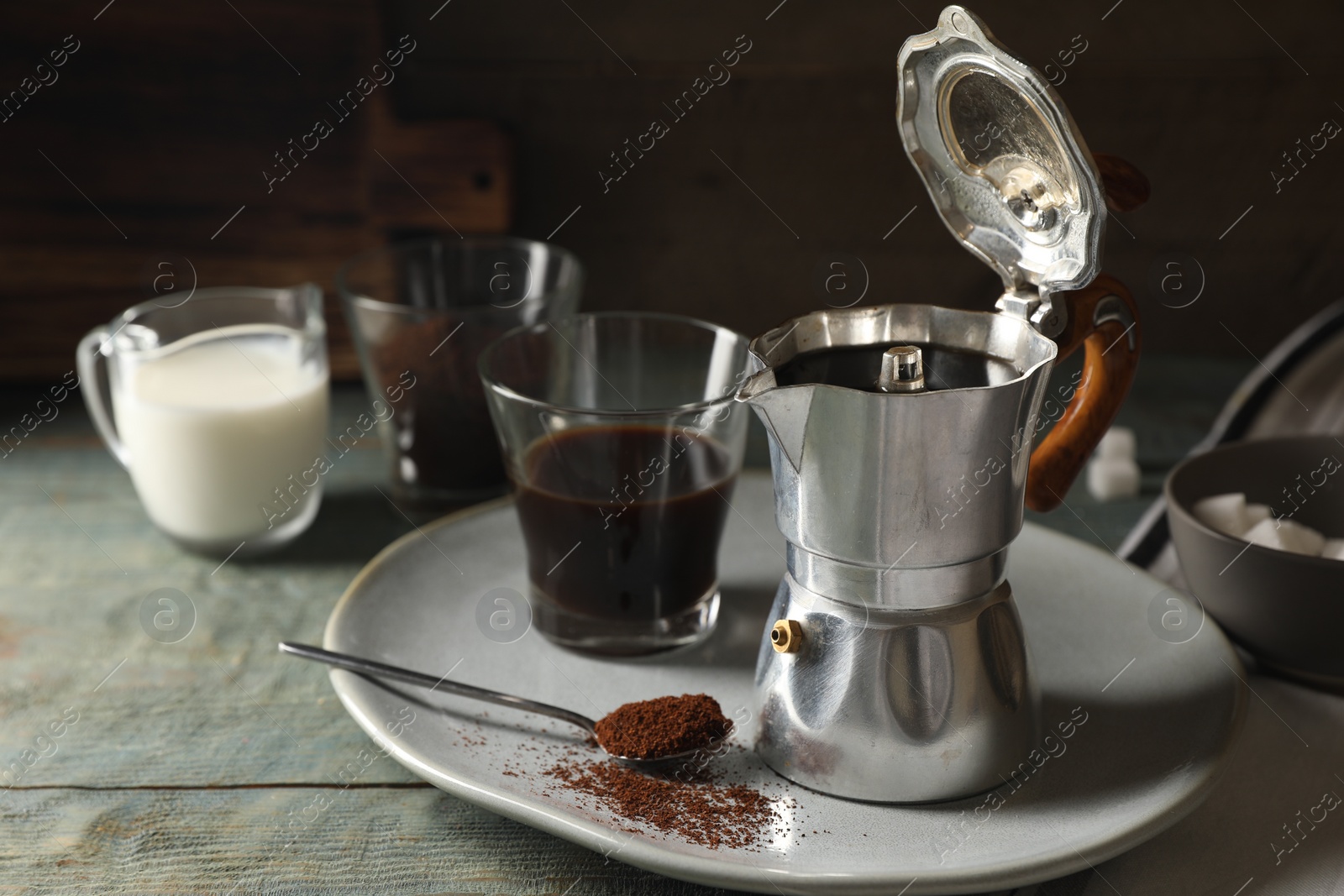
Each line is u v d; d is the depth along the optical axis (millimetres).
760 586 662
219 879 536
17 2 816
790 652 546
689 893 531
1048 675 593
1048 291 538
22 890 531
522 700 581
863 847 521
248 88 838
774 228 879
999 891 517
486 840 552
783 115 857
